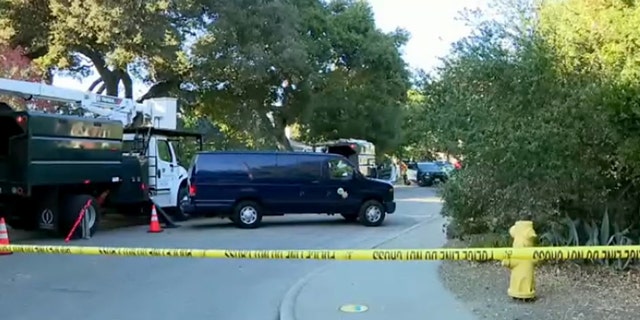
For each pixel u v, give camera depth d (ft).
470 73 29.22
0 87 44.68
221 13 84.64
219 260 37.37
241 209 56.03
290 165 57.21
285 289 29.37
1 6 77.05
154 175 58.34
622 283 26.12
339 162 58.08
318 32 117.50
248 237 49.19
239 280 31.50
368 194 57.72
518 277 23.99
